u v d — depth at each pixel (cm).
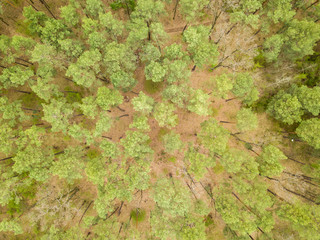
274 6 3906
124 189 3547
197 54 3572
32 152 3434
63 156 3616
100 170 3412
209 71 4512
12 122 3603
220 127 3725
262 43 4447
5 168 3828
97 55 3447
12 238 4272
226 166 3712
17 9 4219
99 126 3450
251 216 3634
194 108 3628
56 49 3669
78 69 3416
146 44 3966
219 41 4431
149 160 3678
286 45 4016
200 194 4500
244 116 3872
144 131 4262
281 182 4475
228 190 3969
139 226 4466
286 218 3638
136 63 4325
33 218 4062
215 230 4516
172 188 3572
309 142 3762
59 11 4362
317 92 3575
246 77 3866
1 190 3456
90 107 3447
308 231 3438
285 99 3875
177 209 3481
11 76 3481
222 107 4556
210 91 4525
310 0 4116
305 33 3634
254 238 4372
